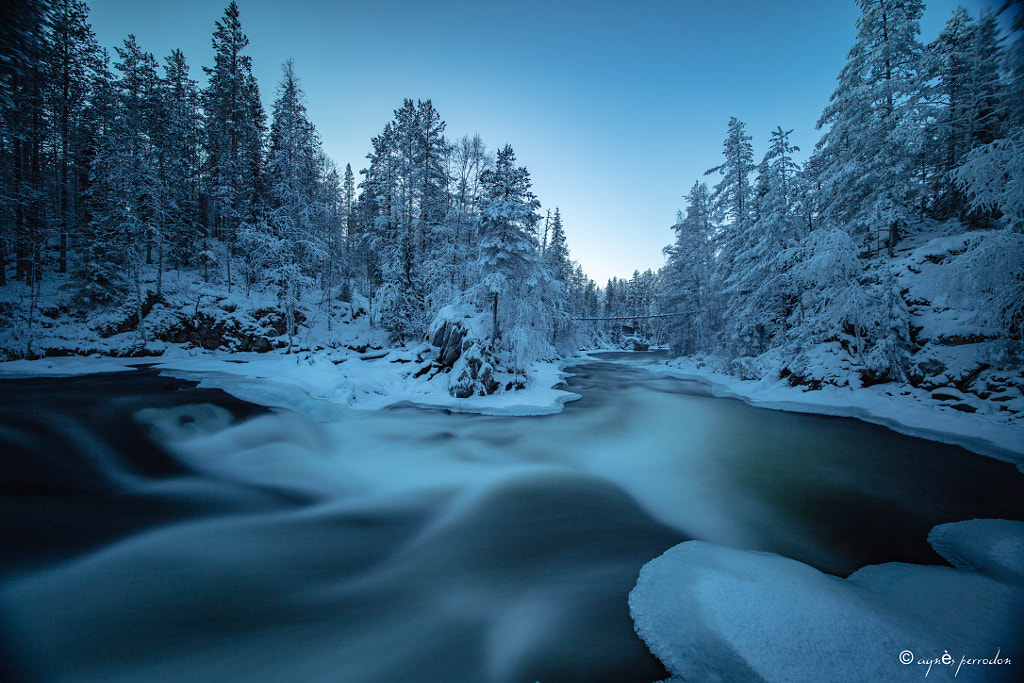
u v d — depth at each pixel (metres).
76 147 28.70
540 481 9.66
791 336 21.69
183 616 4.74
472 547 6.62
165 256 31.44
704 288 34.22
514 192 20.80
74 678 3.84
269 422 12.52
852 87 23.88
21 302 22.19
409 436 13.16
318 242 28.64
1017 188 11.35
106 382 15.98
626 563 6.05
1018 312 12.81
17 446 8.75
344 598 5.21
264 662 4.09
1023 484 9.25
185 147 32.06
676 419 15.95
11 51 8.34
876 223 22.05
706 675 3.70
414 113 29.67
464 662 4.10
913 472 10.19
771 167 24.17
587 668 3.91
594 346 70.25
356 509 8.13
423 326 28.08
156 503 7.61
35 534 6.06
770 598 4.73
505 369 21.36
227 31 33.72
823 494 8.93
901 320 16.88
